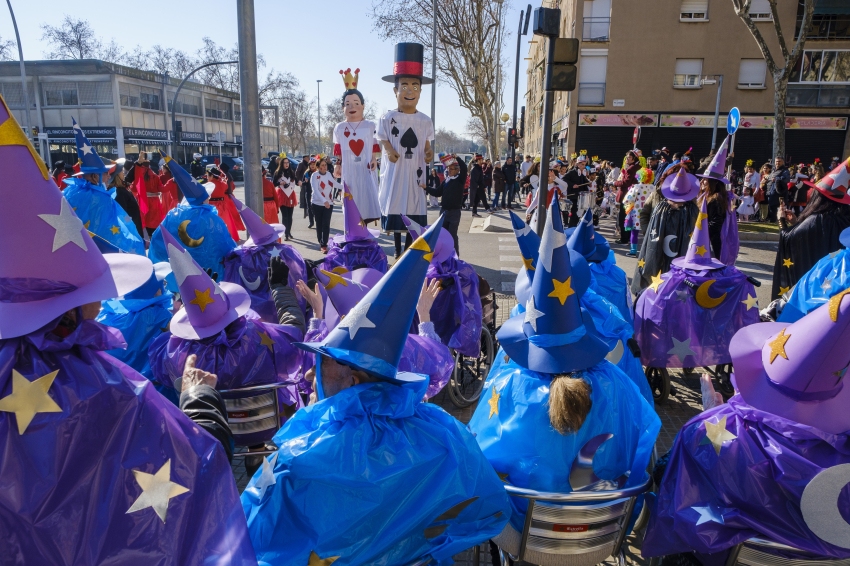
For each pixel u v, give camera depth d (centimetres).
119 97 3903
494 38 3284
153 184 1227
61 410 148
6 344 150
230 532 171
